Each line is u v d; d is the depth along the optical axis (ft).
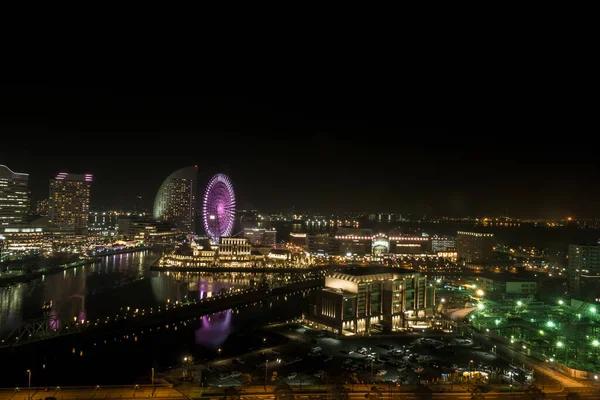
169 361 635.25
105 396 463.42
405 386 508.12
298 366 583.99
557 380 544.62
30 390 478.18
